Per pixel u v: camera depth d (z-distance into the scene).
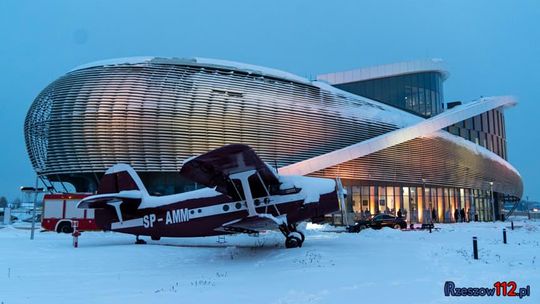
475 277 10.59
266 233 27.12
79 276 12.12
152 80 40.22
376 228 33.09
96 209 20.08
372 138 47.09
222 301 8.40
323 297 8.56
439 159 51.69
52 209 31.39
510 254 15.41
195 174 15.00
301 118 43.47
